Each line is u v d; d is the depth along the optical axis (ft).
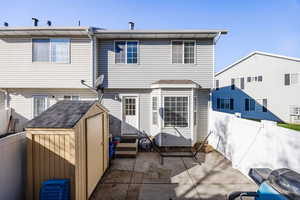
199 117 31.86
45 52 30.48
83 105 16.01
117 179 18.52
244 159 19.57
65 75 30.48
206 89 31.83
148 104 32.01
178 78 31.17
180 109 28.73
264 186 9.98
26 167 12.93
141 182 17.85
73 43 30.40
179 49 31.27
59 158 12.20
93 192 15.88
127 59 31.32
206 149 28.68
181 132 28.71
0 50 30.48
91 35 29.55
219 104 73.77
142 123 31.91
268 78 56.24
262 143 16.42
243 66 63.10
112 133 31.86
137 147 27.89
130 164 22.71
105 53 31.19
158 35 29.94
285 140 13.56
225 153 25.11
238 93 64.64
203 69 31.14
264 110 56.90
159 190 16.29
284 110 53.16
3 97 32.99
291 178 8.95
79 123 13.05
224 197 15.12
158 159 24.54
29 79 30.45
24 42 30.40
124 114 32.12
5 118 31.04
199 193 15.76
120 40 31.19
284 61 53.11
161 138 28.63
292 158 12.86
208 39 31.14
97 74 30.99
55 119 13.16
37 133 12.23
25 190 12.89
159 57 31.24
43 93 32.24
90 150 15.17
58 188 11.49
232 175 19.47
